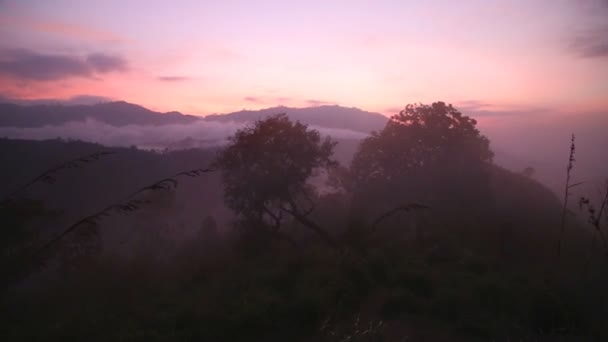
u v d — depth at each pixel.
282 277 9.80
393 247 11.79
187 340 6.55
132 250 19.55
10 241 9.52
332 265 9.73
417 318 7.07
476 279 8.78
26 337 6.95
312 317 7.25
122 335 6.66
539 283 7.60
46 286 10.65
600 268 7.65
